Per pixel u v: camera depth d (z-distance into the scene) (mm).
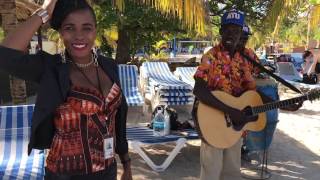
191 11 4852
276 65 14117
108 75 2219
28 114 4668
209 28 5609
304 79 13062
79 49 2115
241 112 4023
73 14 2094
